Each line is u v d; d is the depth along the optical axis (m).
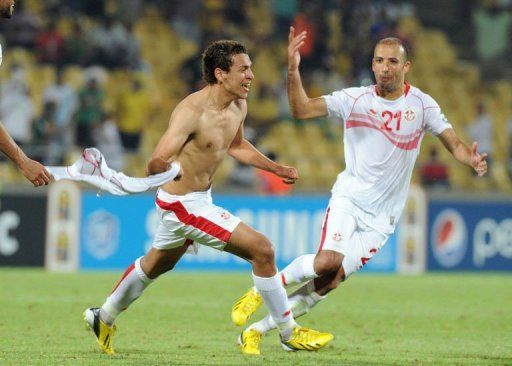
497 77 90.94
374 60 27.05
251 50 78.69
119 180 22.53
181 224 24.72
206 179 24.83
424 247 61.31
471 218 62.31
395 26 80.44
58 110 62.72
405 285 52.06
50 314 35.53
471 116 85.25
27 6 74.94
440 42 90.81
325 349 27.69
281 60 80.38
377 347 28.72
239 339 26.69
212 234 24.66
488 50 92.12
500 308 41.94
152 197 56.94
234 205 58.41
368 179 27.34
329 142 74.81
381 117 27.12
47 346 27.23
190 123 23.91
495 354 27.47
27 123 62.94
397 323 35.81
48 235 55.56
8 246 55.09
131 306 38.91
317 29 77.00
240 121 25.20
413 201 61.19
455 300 44.97
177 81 76.69
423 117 27.22
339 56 78.69
